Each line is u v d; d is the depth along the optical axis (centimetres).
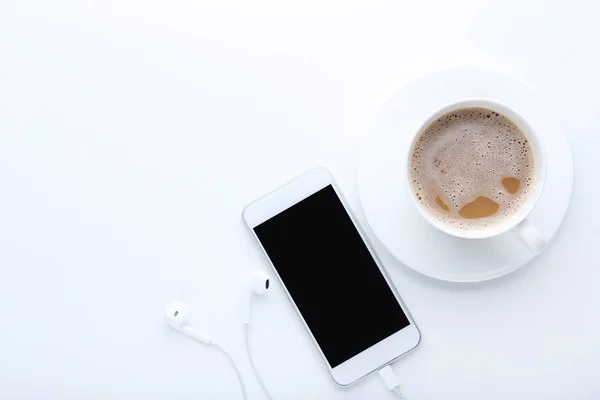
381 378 90
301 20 89
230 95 90
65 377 95
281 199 88
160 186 92
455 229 79
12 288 95
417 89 81
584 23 86
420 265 83
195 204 92
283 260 89
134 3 91
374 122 82
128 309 94
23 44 93
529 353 89
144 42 91
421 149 81
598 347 88
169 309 91
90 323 94
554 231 81
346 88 89
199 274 92
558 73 87
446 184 81
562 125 86
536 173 76
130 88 92
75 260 94
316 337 89
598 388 88
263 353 92
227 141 91
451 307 89
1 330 96
